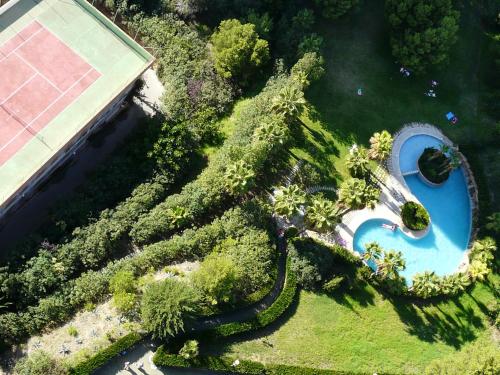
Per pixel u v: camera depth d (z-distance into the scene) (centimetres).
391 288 6412
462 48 8312
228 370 5778
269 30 7625
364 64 7969
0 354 5603
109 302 5962
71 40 6656
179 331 5788
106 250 6312
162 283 5728
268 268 6269
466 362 5875
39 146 6128
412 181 7406
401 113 7762
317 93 7669
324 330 6206
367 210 7038
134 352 5747
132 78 6538
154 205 6656
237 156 6575
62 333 5738
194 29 7912
